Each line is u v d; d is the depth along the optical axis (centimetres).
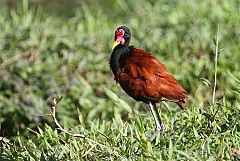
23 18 1723
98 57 1568
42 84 1505
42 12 2058
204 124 1066
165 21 1656
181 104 1080
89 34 1672
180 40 1581
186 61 1525
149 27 1648
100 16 1855
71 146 1044
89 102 1468
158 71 1070
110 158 978
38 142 1150
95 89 1509
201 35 1572
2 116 1456
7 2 2186
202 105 1205
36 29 1656
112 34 1667
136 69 1077
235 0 1712
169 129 1071
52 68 1530
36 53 1570
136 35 1627
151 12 1736
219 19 1623
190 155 944
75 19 1805
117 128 1117
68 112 1459
